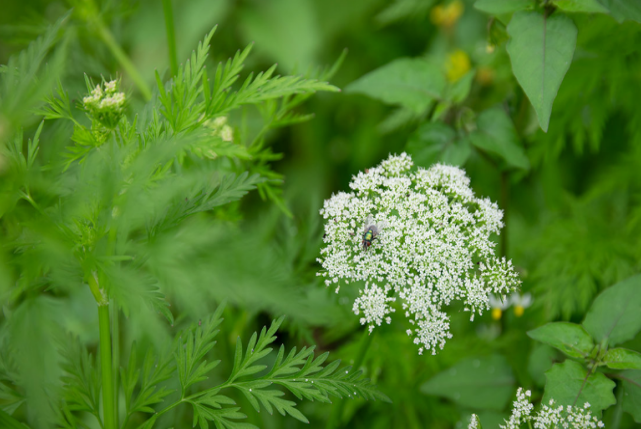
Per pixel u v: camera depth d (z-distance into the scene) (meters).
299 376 0.49
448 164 0.56
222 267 0.50
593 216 0.65
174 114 0.49
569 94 0.60
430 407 0.60
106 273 0.47
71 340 0.51
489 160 0.60
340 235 0.50
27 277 0.47
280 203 0.57
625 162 0.67
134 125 0.49
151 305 0.47
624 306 0.52
